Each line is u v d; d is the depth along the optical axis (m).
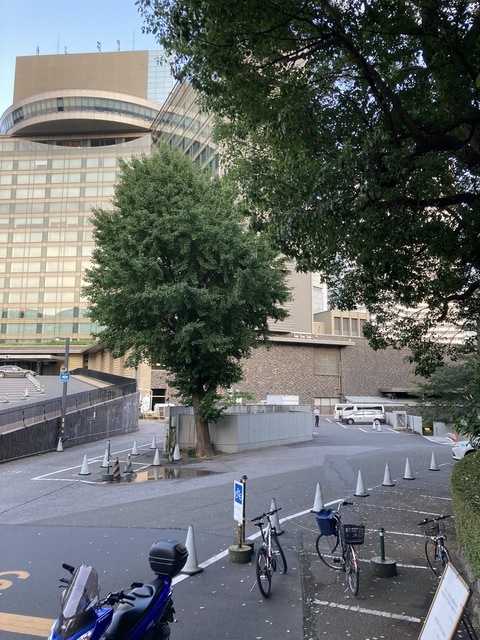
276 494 13.23
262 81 9.16
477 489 6.46
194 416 24.08
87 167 88.69
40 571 7.64
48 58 99.94
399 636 5.36
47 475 17.88
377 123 9.28
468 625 4.49
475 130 8.45
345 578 7.16
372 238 9.16
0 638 5.37
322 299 101.12
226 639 5.34
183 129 64.12
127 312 21.03
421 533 9.52
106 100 91.12
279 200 9.26
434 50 8.73
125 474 17.73
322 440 30.80
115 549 8.70
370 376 71.56
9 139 90.81
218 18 7.87
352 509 11.55
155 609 4.07
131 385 39.53
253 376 63.62
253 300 20.89
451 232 10.13
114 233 22.08
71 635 3.13
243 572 7.41
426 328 13.59
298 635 5.43
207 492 13.66
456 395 38.97
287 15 8.00
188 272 21.06
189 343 21.53
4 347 79.25
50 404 26.72
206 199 21.58
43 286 86.12
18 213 88.38
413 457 21.52
